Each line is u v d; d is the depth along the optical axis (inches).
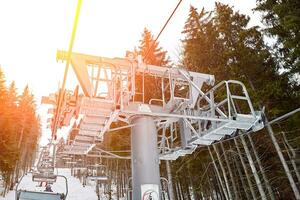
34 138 2407.7
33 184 1828.2
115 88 291.4
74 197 1611.7
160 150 386.0
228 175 806.5
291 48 554.6
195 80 344.8
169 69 330.3
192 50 805.9
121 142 866.1
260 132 666.2
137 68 314.3
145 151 283.1
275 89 586.9
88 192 1727.4
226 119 290.2
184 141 345.1
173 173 880.3
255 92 601.3
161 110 320.8
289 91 600.4
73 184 1945.1
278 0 623.5
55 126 358.9
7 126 1066.7
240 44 681.6
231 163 791.1
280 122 599.2
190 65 812.6
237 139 707.4
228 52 685.9
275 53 666.8
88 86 283.1
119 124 863.1
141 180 272.2
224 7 794.8
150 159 281.0
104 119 312.0
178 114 313.7
